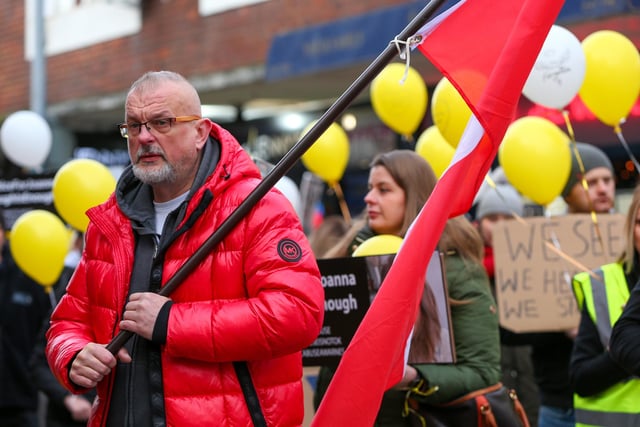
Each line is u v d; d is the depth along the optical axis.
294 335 3.05
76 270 3.43
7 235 6.81
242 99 12.59
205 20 11.94
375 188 4.38
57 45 13.88
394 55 3.12
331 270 4.04
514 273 5.20
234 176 3.23
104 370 3.08
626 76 5.22
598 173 5.59
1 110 14.59
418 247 3.20
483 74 3.18
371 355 3.18
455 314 4.11
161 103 3.17
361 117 11.95
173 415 3.07
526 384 5.96
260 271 3.11
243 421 3.09
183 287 3.14
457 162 3.22
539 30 3.17
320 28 9.67
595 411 4.25
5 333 6.47
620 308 4.28
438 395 3.97
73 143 14.49
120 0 12.77
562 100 5.06
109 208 3.36
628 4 7.22
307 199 9.99
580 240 5.16
